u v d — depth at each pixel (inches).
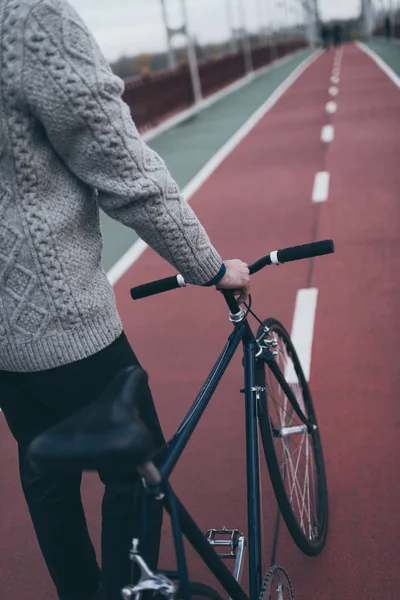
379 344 163.5
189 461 127.6
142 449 46.1
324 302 192.5
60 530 78.7
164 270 243.1
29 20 58.0
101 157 60.3
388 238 243.9
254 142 514.3
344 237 252.2
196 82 905.5
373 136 465.7
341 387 146.5
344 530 105.7
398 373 149.3
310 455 107.7
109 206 62.7
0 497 124.8
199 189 372.8
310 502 102.8
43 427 75.4
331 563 99.3
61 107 58.3
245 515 112.0
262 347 91.7
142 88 666.2
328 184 343.3
